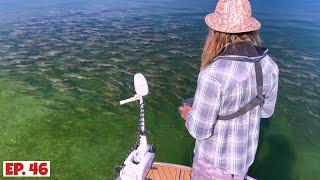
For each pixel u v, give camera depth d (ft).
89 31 24.56
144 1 35.32
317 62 18.30
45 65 17.90
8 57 19.11
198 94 3.86
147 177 7.48
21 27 25.61
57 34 23.79
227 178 4.28
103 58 18.98
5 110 12.98
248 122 4.06
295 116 12.82
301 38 22.63
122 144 11.10
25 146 10.87
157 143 11.19
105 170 9.86
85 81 15.88
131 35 23.53
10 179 9.29
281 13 29.22
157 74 16.72
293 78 16.19
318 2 33.17
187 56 19.31
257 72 3.86
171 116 12.82
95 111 13.15
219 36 3.92
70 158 10.34
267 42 21.88
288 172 9.89
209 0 34.99
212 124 3.90
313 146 11.10
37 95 14.33
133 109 13.32
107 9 31.76
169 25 26.14
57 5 33.73
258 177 9.71
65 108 13.30
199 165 4.42
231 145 4.13
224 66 3.75
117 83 15.67
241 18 3.86
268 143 11.21
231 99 3.84
